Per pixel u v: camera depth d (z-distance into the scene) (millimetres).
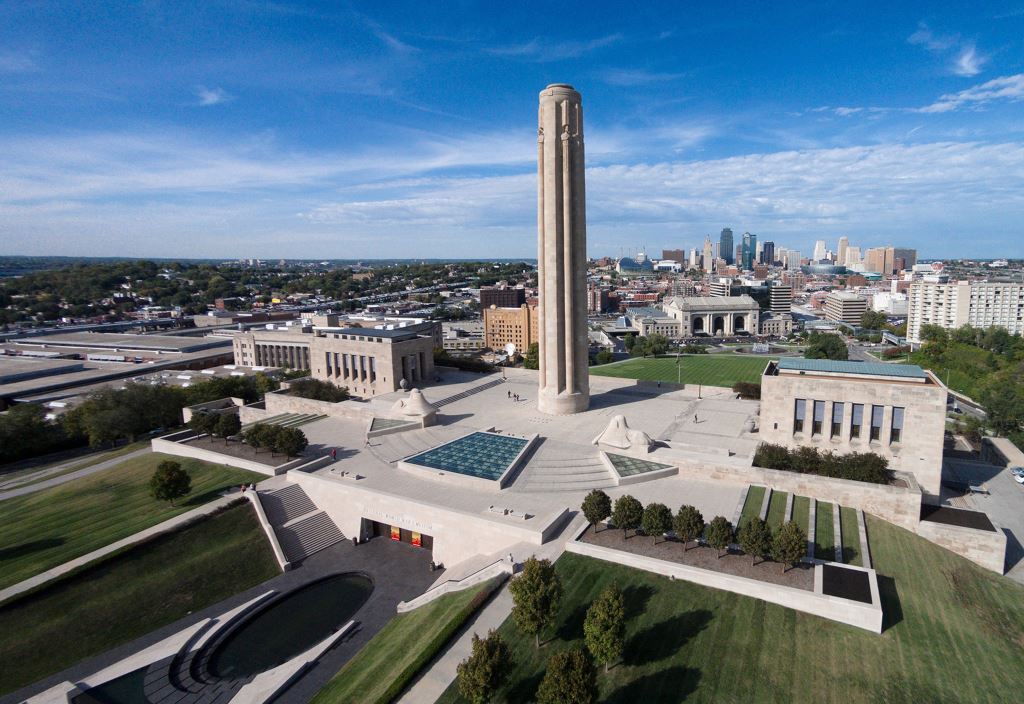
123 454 102688
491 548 61875
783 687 40125
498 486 71188
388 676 42531
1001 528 71250
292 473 79875
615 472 73875
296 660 48938
